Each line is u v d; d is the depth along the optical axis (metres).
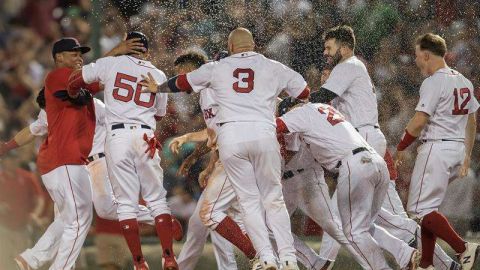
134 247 27.48
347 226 27.19
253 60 26.73
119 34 40.22
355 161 26.75
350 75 30.20
